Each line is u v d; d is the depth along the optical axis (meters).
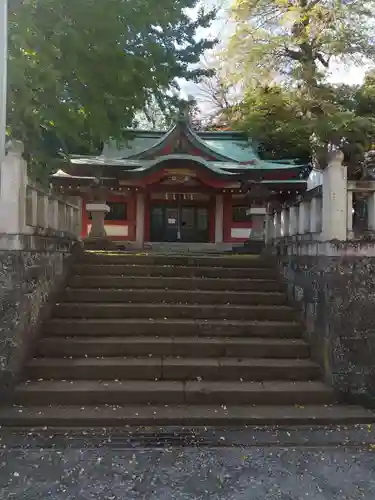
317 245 5.23
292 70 15.75
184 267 6.93
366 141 14.03
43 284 5.41
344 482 3.14
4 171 4.57
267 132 15.82
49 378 4.70
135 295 6.14
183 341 5.20
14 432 3.87
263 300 6.26
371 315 4.61
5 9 4.02
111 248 11.66
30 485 3.04
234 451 3.59
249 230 16.06
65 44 5.22
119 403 4.38
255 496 2.95
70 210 7.09
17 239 4.55
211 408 4.33
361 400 4.50
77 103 6.15
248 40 15.58
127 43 6.13
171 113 7.97
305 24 15.25
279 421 4.12
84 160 12.20
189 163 12.24
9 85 4.85
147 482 3.11
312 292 5.27
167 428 4.01
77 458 3.43
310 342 5.26
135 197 15.96
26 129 5.87
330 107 14.19
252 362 4.96
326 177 5.04
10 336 4.37
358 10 14.08
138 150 14.98
